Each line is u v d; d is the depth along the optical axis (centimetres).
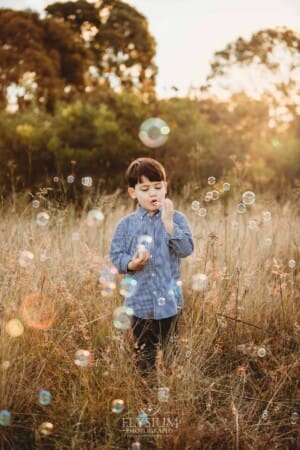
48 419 211
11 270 278
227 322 281
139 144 669
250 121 803
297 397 231
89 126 684
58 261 312
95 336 266
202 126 719
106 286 282
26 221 375
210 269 309
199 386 229
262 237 379
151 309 245
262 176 664
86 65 1426
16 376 219
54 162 642
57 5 1612
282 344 275
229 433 206
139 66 1501
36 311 257
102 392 214
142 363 246
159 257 245
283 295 308
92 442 199
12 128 645
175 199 519
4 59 1231
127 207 489
